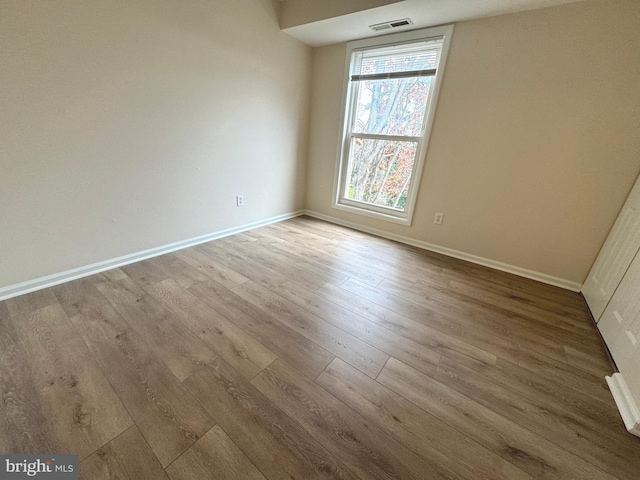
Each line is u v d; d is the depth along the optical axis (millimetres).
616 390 1235
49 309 1558
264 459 904
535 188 2203
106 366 1211
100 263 1984
